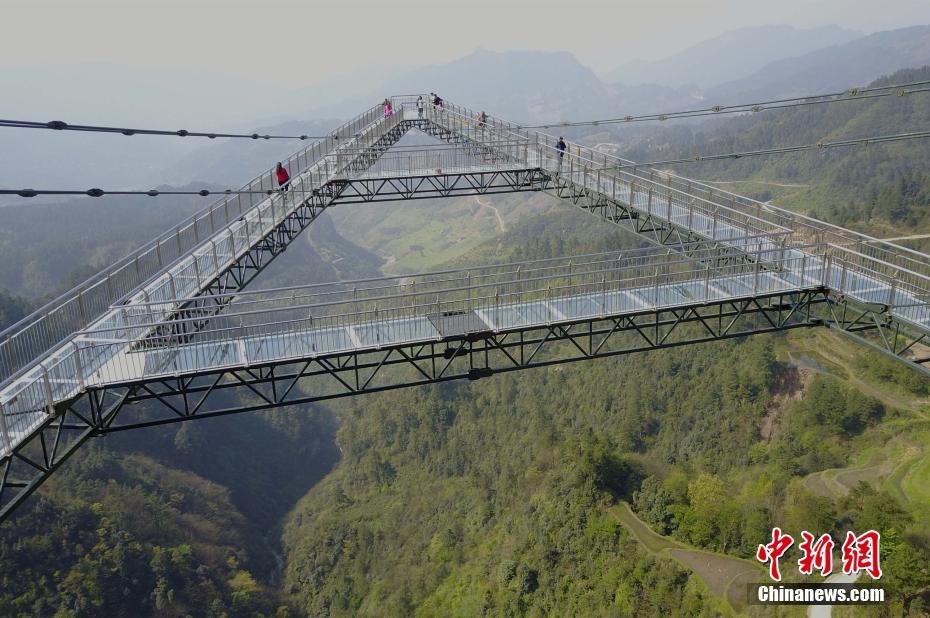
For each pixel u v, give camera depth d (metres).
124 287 23.59
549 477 56.62
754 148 183.62
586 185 39.34
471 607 50.19
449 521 66.56
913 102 152.00
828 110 175.25
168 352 18.81
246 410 19.38
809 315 25.14
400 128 58.28
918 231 83.94
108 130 15.09
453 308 22.27
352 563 68.56
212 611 57.25
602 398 74.50
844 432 58.69
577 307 23.17
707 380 69.94
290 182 37.31
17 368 17.22
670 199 35.31
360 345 20.17
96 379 17.70
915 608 34.75
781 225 31.27
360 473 87.88
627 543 45.22
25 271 152.25
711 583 40.50
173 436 87.88
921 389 59.28
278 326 21.44
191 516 71.81
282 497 92.12
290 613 64.31
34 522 53.22
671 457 66.00
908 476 50.59
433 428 85.44
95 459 69.44
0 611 45.94
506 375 85.38
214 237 28.77
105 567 53.56
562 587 45.81
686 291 24.42
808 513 43.69
